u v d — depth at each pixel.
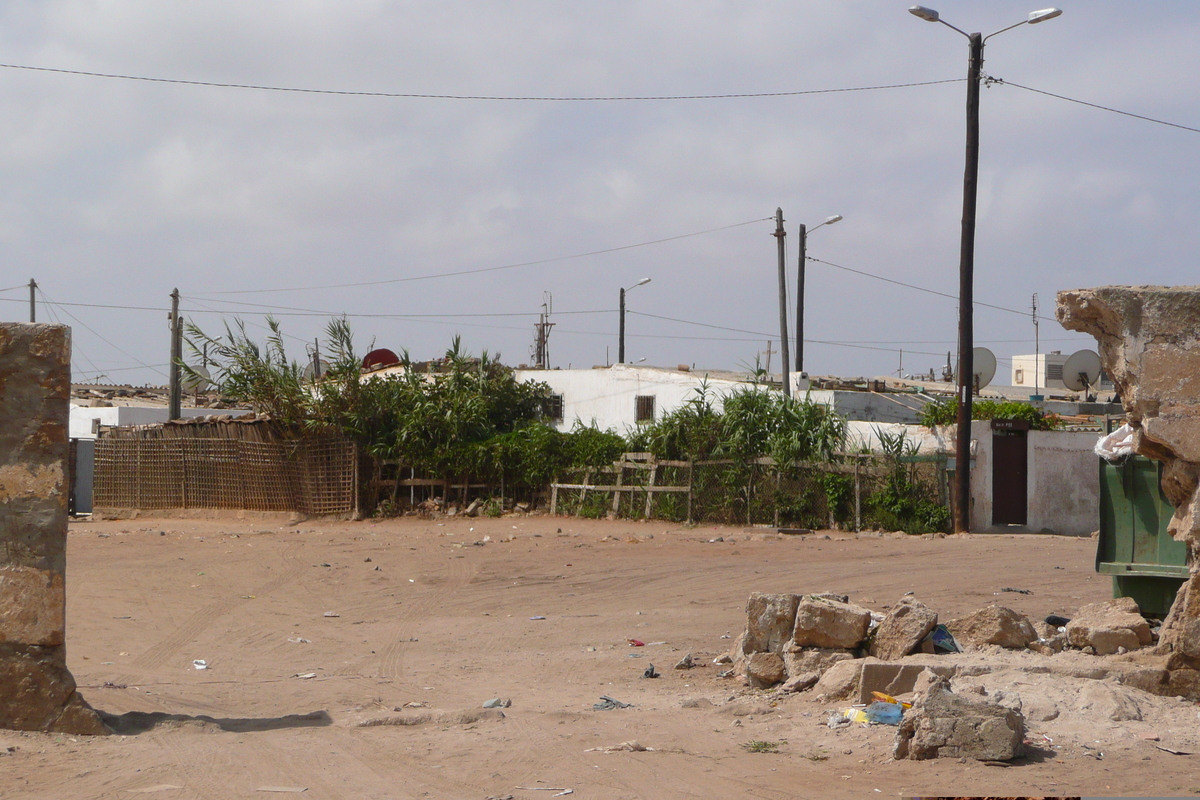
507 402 31.91
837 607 9.27
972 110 24.22
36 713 7.39
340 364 28.22
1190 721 7.45
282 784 6.28
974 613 9.53
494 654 11.45
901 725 6.86
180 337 36.88
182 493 29.58
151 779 6.36
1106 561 10.48
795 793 6.02
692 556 19.78
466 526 25.97
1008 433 25.33
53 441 7.48
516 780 6.36
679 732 7.58
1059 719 7.42
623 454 27.36
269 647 11.98
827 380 37.50
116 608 14.52
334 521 27.48
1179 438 8.09
